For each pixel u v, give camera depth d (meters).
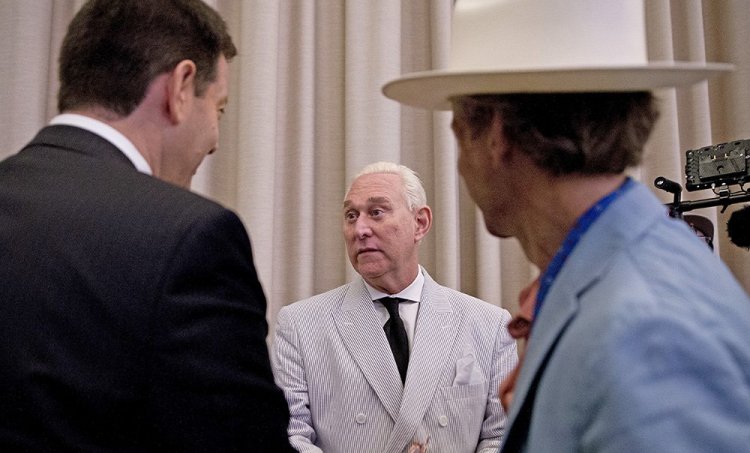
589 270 0.61
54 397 0.69
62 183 0.78
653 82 0.64
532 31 0.70
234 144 2.35
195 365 0.71
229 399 0.73
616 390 0.51
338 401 1.64
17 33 2.16
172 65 0.87
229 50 0.98
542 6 0.70
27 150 0.84
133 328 0.70
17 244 0.74
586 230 0.65
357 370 1.66
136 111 0.85
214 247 0.75
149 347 0.70
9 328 0.71
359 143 2.31
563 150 0.65
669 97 2.52
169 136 0.88
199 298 0.73
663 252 0.60
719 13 2.78
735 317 0.55
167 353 0.70
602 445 0.51
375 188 1.76
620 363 0.52
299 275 2.31
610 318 0.54
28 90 2.15
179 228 0.74
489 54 0.72
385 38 2.34
